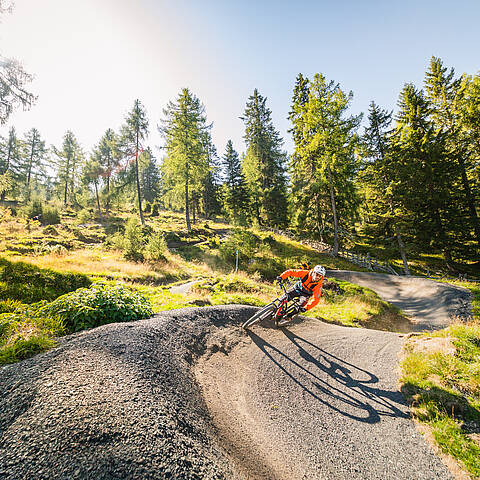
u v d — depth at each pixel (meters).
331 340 6.80
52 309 4.96
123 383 3.13
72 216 42.69
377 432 3.58
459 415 3.70
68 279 8.60
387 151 27.83
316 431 3.56
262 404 4.00
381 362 5.65
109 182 46.53
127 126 36.44
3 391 2.70
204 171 38.16
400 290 18.58
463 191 26.56
